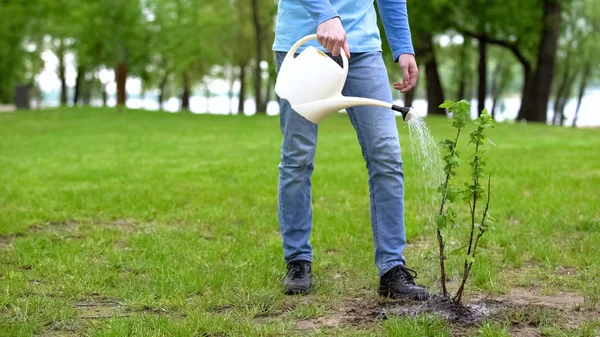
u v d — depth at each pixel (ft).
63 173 24.72
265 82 143.95
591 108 167.02
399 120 49.96
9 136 43.91
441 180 8.89
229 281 10.37
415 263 11.62
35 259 11.63
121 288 9.98
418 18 69.87
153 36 104.73
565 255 12.05
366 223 15.23
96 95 155.63
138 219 15.98
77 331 8.28
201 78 119.85
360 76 9.57
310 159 10.05
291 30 9.83
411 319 8.33
